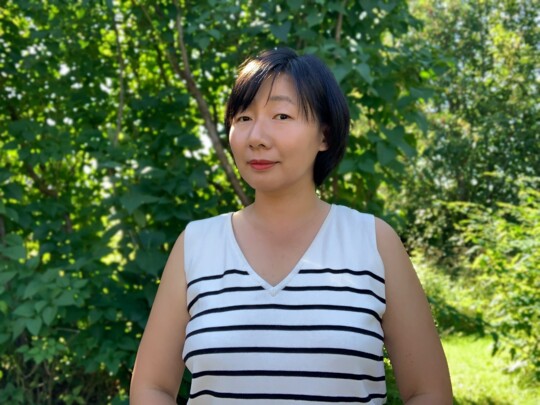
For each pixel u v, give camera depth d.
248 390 1.09
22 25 3.56
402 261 1.21
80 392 3.34
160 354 1.24
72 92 3.40
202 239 1.25
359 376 1.10
